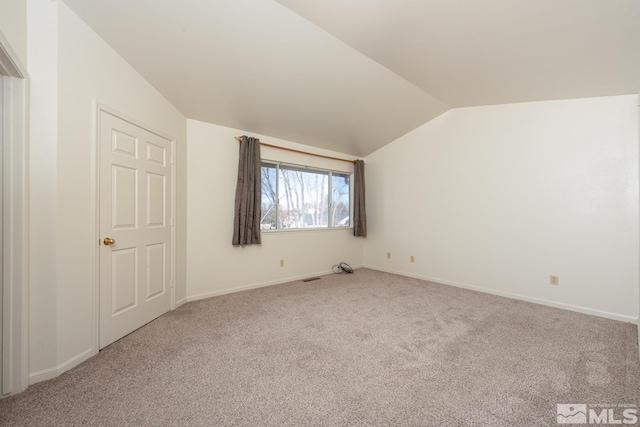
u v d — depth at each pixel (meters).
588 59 2.21
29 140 1.61
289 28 2.12
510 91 3.02
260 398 1.51
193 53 2.28
